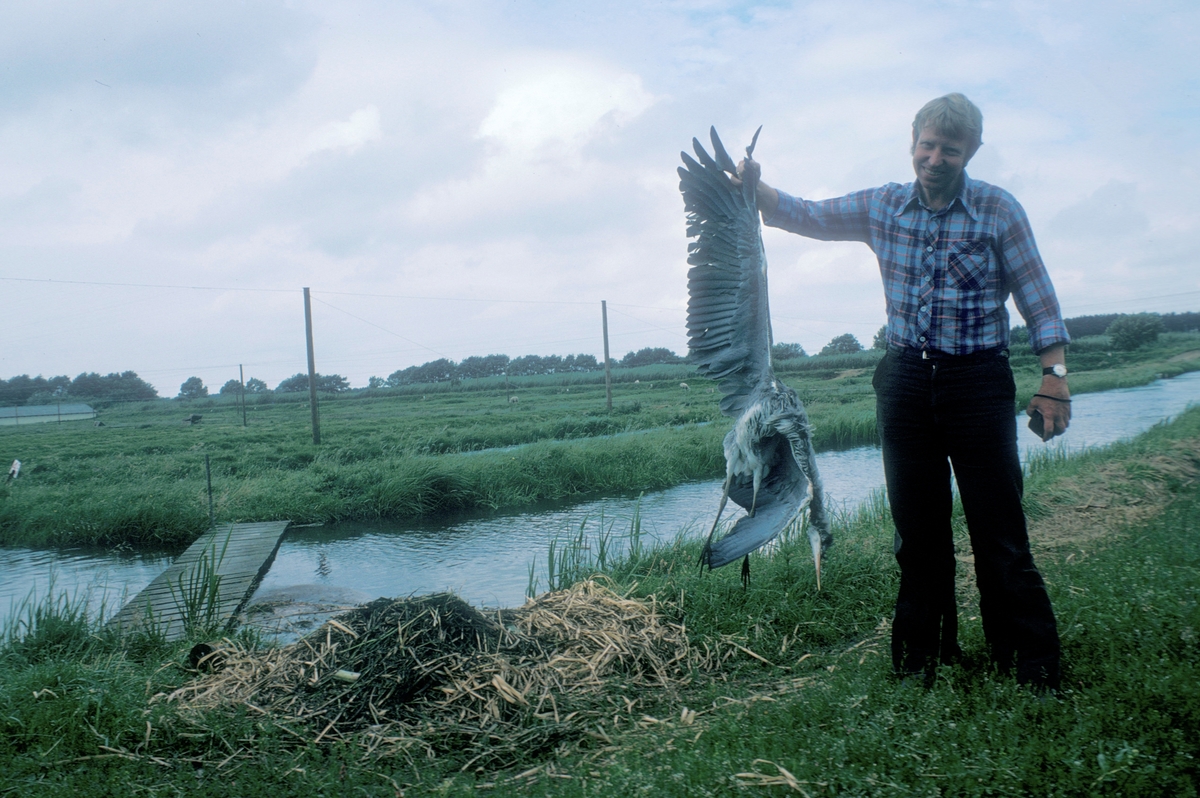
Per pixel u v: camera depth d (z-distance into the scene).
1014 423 3.96
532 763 4.24
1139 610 4.67
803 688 4.60
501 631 5.55
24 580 12.35
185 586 10.64
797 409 3.84
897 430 4.15
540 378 90.81
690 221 4.17
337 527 16.22
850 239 4.46
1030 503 9.34
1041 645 3.90
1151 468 11.55
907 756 3.31
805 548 7.61
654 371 87.69
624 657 5.48
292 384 130.62
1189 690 3.49
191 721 4.72
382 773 4.11
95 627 7.58
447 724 4.61
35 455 33.22
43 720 4.77
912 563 4.29
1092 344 83.56
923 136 3.81
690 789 3.26
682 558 8.51
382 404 75.75
